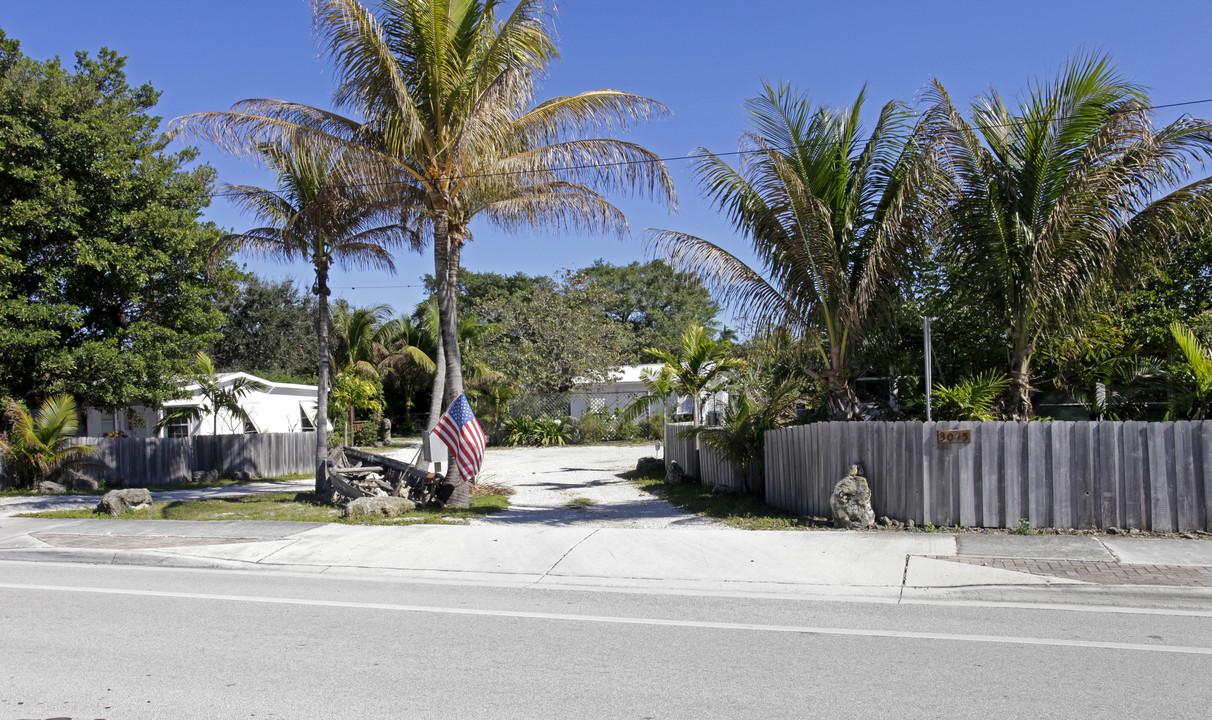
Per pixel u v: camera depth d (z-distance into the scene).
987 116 11.07
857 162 11.64
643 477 17.97
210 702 4.71
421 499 13.52
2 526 11.71
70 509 13.82
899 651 5.59
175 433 25.11
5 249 17.12
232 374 24.47
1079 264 9.89
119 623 6.52
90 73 20.06
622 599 7.34
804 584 7.62
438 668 5.32
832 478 10.35
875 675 5.08
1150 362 11.95
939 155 10.19
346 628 6.35
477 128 10.91
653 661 5.43
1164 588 6.85
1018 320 10.82
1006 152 11.01
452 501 13.12
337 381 29.56
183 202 20.42
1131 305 12.38
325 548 9.66
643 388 33.16
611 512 12.57
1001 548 8.44
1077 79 10.23
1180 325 11.07
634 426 30.91
